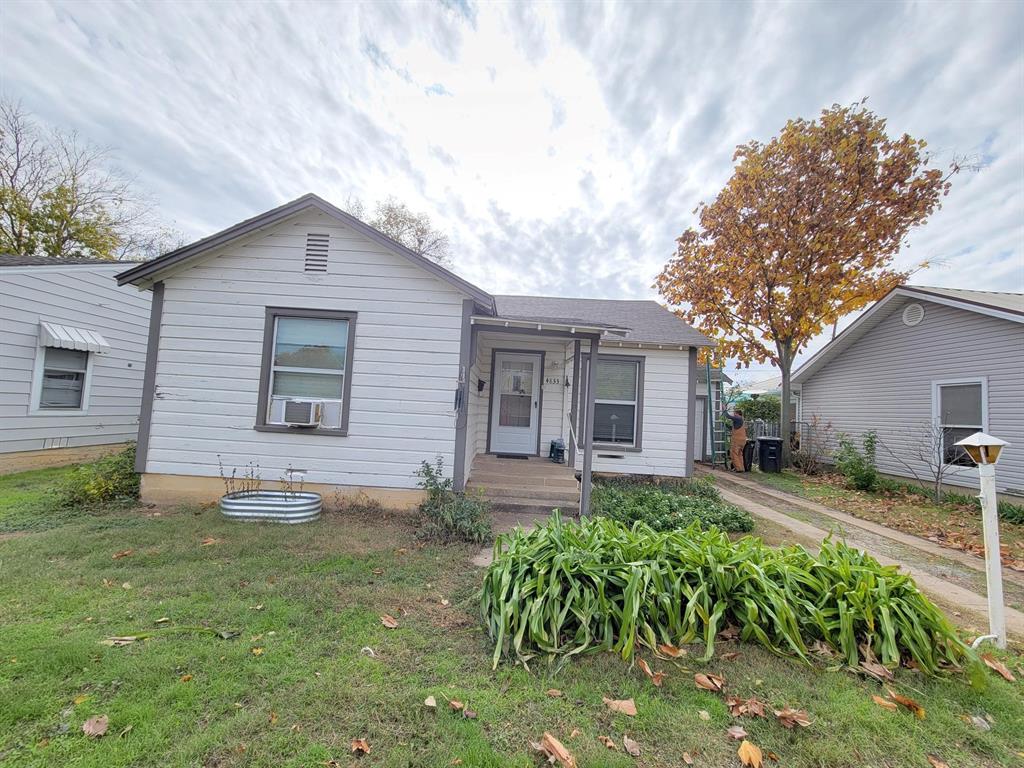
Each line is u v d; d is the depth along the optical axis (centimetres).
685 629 278
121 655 243
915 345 1010
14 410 800
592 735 202
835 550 342
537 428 898
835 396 1271
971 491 862
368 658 253
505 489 660
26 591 323
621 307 1128
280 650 257
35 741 184
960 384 904
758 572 295
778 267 1238
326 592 337
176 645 256
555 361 900
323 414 611
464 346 613
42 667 228
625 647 256
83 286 931
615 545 322
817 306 1213
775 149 1194
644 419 892
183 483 602
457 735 198
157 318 609
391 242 602
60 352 898
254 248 617
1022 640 319
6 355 784
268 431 609
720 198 1311
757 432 1470
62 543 425
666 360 894
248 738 190
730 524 587
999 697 242
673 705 225
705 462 1388
